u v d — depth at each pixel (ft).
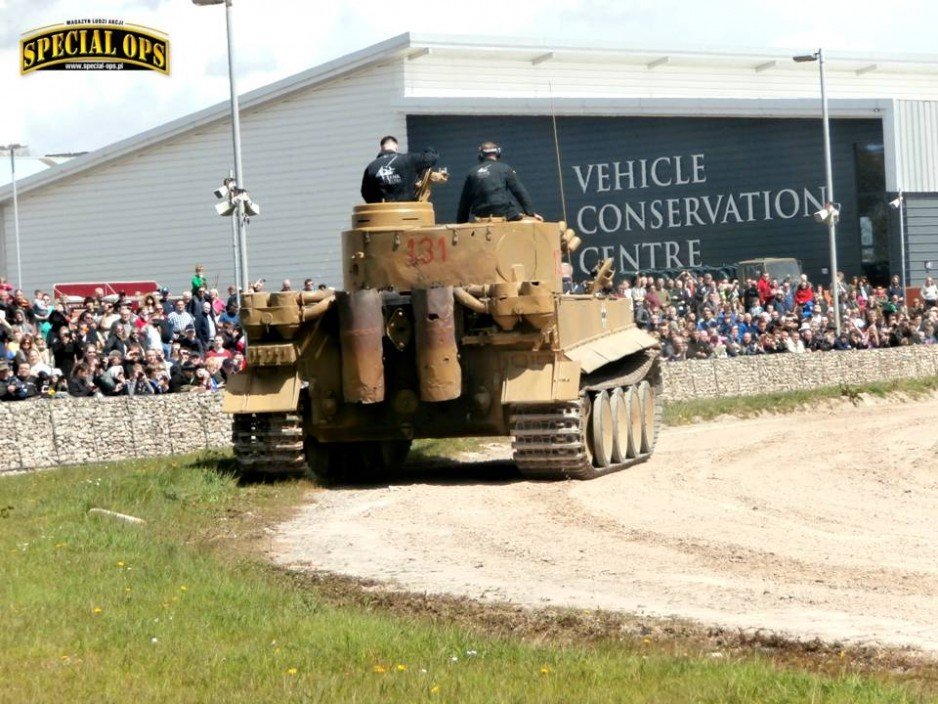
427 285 73.15
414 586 47.60
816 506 63.57
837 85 232.73
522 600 44.83
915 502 64.64
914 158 193.26
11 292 103.50
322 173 195.52
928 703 32.04
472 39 194.39
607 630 40.47
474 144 194.70
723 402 122.01
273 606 43.29
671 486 70.64
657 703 32.14
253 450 72.79
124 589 45.16
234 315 114.21
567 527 58.54
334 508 66.03
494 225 73.51
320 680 34.27
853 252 196.95
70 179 207.51
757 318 153.69
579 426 71.36
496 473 78.59
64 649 37.65
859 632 39.63
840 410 124.67
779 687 33.14
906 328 165.89
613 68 210.79
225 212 112.37
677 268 193.88
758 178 198.39
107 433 86.43
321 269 196.24
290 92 194.59
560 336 71.61
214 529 60.29
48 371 92.63
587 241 199.11
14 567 48.80
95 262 207.00
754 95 223.71
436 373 70.49
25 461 81.97
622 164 198.18
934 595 44.62
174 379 98.53
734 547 53.26
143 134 201.87
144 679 34.73
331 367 72.95
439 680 34.19
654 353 87.35
